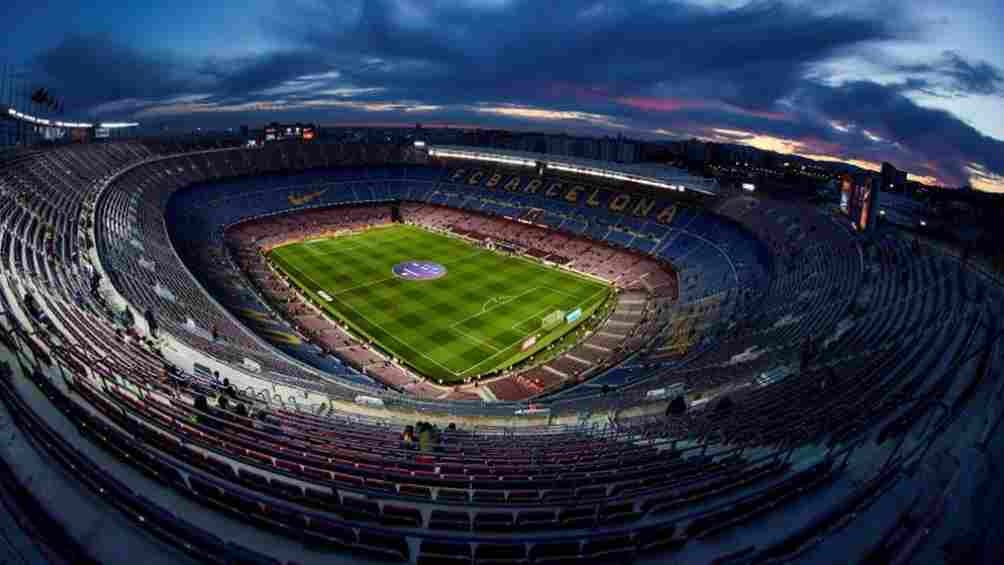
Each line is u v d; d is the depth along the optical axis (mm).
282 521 11195
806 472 13688
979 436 15508
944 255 45719
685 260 72562
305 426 20516
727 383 27594
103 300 30844
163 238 59719
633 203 89500
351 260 76500
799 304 41500
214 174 93688
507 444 20844
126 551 9156
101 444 12625
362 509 13055
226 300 51969
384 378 45594
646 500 13641
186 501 11109
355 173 110688
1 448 11711
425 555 10656
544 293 66875
